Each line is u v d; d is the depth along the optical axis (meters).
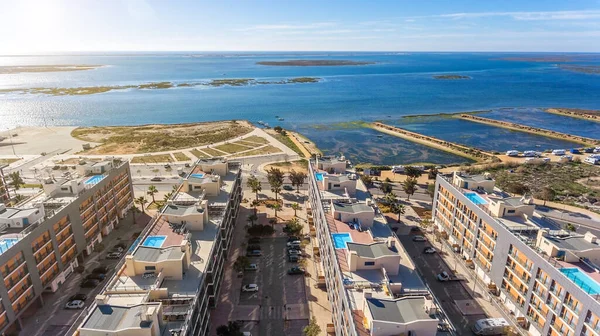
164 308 57.53
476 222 92.25
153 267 65.19
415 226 117.81
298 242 105.38
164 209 86.38
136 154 196.88
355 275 65.62
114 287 62.38
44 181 97.31
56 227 85.06
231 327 68.12
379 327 50.09
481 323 73.81
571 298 62.09
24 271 74.25
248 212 126.44
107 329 49.41
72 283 88.12
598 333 56.53
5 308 68.50
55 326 74.62
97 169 111.75
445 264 97.56
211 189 102.62
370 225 83.44
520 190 141.50
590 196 141.75
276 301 82.94
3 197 129.25
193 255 74.25
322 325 75.62
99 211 105.44
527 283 73.44
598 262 68.75
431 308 52.59
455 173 109.75
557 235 75.50
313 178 111.88
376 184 155.38
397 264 66.75
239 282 89.44
